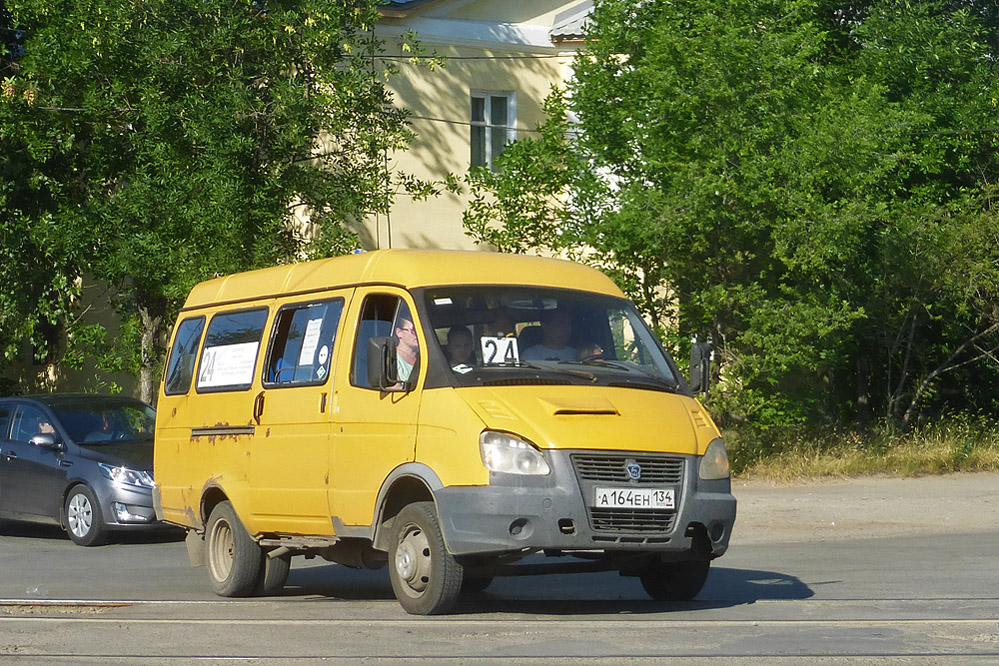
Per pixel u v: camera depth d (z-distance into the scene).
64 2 37.91
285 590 19.56
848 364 44.66
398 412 15.85
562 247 38.31
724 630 14.25
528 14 48.53
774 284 36.94
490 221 46.81
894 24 43.91
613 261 37.75
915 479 36.25
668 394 16.33
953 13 45.41
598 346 16.80
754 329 36.12
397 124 38.59
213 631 14.64
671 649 12.99
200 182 35.69
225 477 18.84
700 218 34.72
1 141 39.69
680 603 16.91
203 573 22.05
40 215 40.38
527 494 14.62
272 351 18.41
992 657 12.44
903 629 14.21
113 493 27.16
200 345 20.25
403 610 16.12
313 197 37.97
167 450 20.55
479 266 17.02
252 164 37.19
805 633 13.97
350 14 38.12
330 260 18.17
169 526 27.62
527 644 13.40
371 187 37.75
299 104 36.38
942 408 46.41
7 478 29.34
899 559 22.05
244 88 36.59
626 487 14.95
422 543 15.62
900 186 40.31
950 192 43.53
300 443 17.38
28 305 41.84
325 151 39.72
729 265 36.97
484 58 47.69
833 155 35.03
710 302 36.16
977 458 38.59
